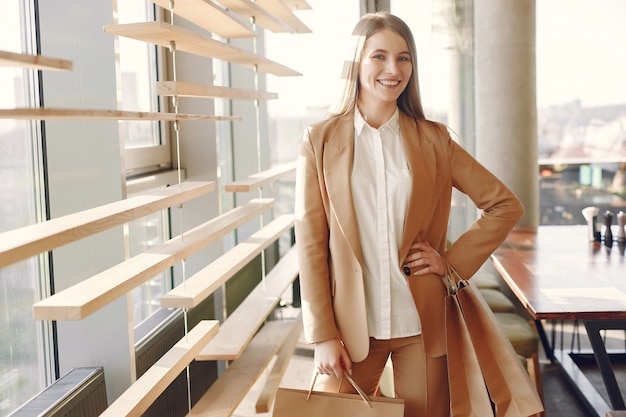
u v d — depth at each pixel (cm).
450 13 506
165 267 186
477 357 209
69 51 214
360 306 206
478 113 502
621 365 408
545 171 571
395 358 219
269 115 528
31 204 216
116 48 213
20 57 110
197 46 224
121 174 219
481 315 212
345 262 207
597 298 281
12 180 206
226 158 499
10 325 206
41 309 138
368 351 206
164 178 320
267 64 301
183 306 203
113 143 218
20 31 209
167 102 336
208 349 240
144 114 168
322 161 210
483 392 207
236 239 504
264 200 323
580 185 568
